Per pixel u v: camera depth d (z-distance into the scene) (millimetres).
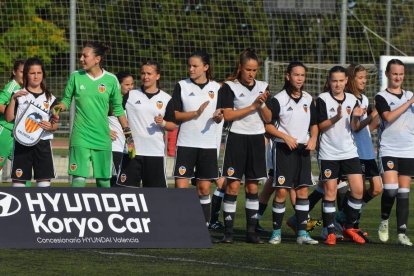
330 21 68938
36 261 22250
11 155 30516
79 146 27812
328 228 28000
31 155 27953
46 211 24281
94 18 60750
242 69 27344
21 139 27547
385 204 28406
